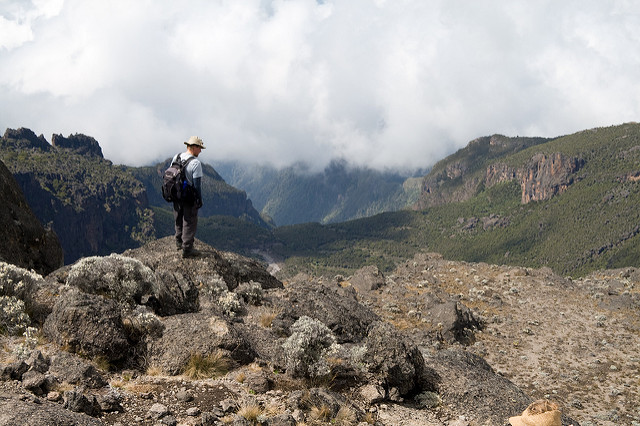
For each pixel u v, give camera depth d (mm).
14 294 8695
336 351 9383
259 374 8367
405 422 8547
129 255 13094
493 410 9508
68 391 6070
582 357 24156
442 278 37875
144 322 8805
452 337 25016
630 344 25344
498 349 25109
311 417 7418
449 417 9203
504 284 36062
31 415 5055
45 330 8094
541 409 4598
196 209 12594
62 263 16406
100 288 9938
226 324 9250
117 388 7152
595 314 29891
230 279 13508
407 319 26547
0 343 7477
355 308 13922
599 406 19156
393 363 9664
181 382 7766
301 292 13977
